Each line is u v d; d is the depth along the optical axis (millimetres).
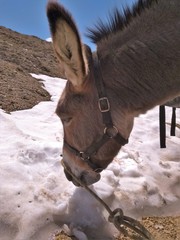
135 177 1072
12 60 2002
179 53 708
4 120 1209
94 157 760
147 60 707
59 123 1323
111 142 742
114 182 1016
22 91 1519
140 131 1375
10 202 875
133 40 715
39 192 916
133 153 1179
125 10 735
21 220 848
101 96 695
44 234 839
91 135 732
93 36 753
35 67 2027
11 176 945
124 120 729
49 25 599
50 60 2322
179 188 1102
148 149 1258
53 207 888
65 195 922
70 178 855
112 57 711
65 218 878
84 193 927
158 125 1435
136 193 1014
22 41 2709
